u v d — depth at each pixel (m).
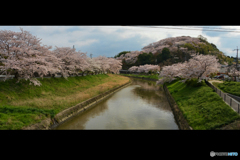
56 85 24.09
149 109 20.88
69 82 28.59
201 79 23.36
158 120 16.75
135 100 26.14
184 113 14.95
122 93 32.53
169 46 95.62
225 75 37.34
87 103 21.28
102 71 57.16
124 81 48.50
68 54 30.45
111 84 38.91
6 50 17.41
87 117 17.70
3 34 16.91
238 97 15.91
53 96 20.09
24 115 12.55
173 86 31.55
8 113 12.47
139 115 18.42
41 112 14.03
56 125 14.43
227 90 19.89
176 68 32.50
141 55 89.25
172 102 21.58
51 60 23.64
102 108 21.31
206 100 15.65
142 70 75.75
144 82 54.00
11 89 16.78
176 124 15.59
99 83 38.31
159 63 78.25
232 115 10.94
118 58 109.38
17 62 16.55
